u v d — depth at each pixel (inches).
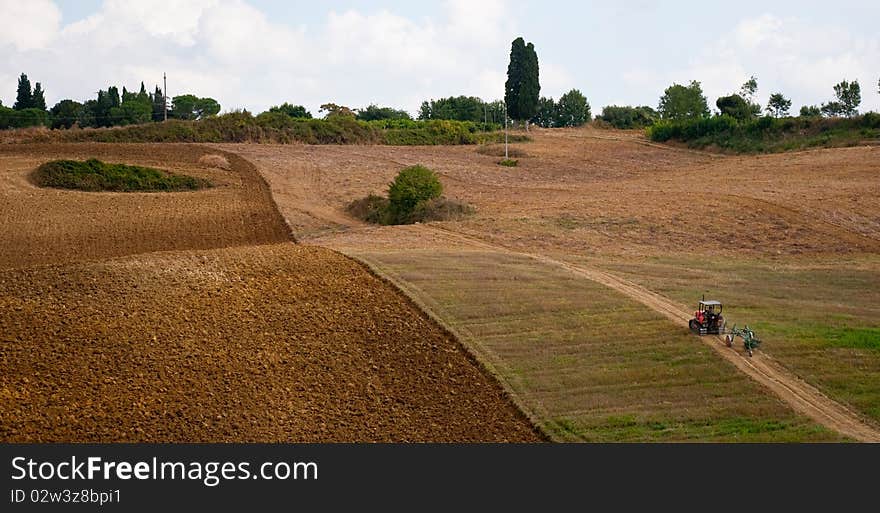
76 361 1612.9
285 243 2770.7
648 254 2682.1
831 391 1595.7
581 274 2331.4
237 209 3444.9
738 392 1579.7
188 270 2176.4
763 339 1824.6
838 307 2092.8
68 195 3523.6
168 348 1702.8
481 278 2222.0
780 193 3513.8
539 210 3316.9
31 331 1732.3
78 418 1406.3
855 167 4116.6
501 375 1649.9
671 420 1473.9
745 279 2369.6
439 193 3385.8
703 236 2906.0
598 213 3221.0
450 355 1750.7
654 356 1739.7
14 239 2878.9
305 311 1953.7
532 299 2057.1
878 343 1808.6
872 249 2741.1
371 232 2977.4
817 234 2898.6
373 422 1475.1
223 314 1907.0
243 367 1652.3
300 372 1653.5
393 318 1927.9
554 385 1608.0
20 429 1357.0
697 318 1863.9
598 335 1846.7
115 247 2832.2
